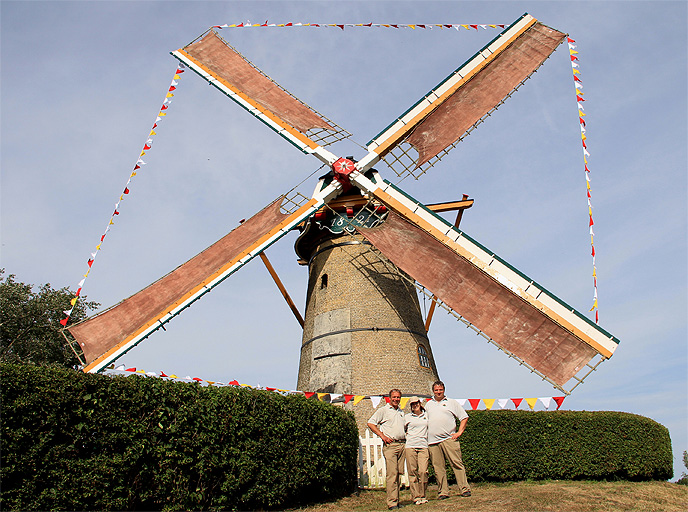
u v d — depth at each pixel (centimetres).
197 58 1847
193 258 1561
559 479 1277
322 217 1730
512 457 1302
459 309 1413
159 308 1429
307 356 1745
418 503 961
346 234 1767
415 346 1669
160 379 912
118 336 1387
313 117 1805
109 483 782
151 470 839
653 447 1316
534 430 1323
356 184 1622
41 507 713
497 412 1353
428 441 1009
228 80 1817
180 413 898
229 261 1507
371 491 1280
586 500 956
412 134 1691
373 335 1633
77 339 1366
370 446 1383
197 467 895
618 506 929
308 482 1092
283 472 1038
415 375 1614
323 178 1689
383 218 1591
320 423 1177
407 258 1502
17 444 710
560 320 1344
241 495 962
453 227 1493
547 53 1719
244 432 990
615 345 1290
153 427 857
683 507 968
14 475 707
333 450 1194
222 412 968
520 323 1372
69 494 740
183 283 1488
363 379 1572
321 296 1781
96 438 794
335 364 1620
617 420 1323
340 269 1764
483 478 1305
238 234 1614
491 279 1423
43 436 736
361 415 1516
